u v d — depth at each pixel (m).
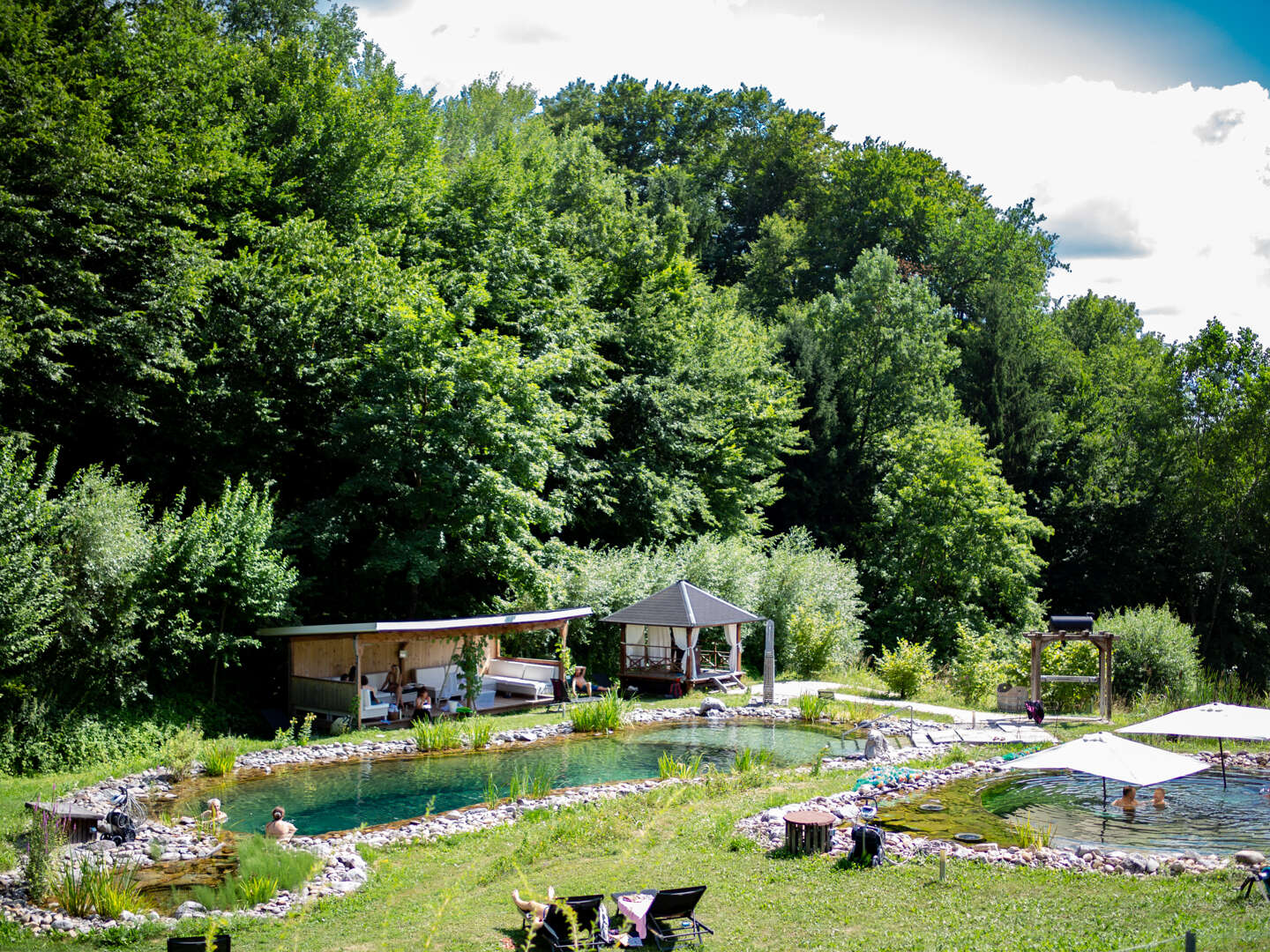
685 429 47.25
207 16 36.84
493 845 16.03
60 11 28.30
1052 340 68.12
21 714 21.38
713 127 82.12
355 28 53.12
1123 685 34.75
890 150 75.12
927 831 16.31
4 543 21.08
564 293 44.59
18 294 23.80
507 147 49.44
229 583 26.25
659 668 35.06
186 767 21.89
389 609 36.47
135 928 12.26
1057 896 12.37
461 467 32.47
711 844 15.52
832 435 58.34
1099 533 58.03
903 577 49.62
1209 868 13.56
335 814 18.77
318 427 34.81
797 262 75.50
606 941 11.13
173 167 28.39
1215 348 58.12
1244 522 55.34
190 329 29.47
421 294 33.00
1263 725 18.55
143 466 29.97
